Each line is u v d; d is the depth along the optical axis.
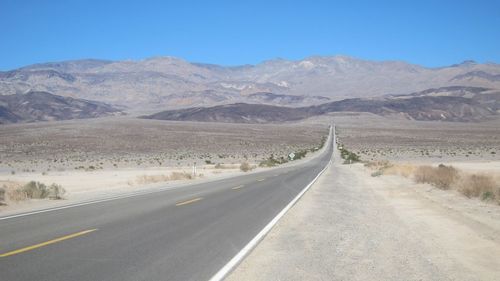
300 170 51.84
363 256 10.23
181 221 14.86
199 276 8.70
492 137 138.62
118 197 22.56
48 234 12.48
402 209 18.06
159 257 10.06
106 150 98.56
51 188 24.02
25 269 9.01
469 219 14.91
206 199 21.47
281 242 11.71
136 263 9.55
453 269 9.20
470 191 20.78
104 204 19.39
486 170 41.69
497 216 15.43
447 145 116.75
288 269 9.17
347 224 14.47
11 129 131.75
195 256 10.17
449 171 30.00
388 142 132.62
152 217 15.66
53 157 87.06
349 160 73.88
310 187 28.44
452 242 11.67
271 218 15.61
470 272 9.01
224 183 32.38
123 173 52.19
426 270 9.11
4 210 17.67
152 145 109.12
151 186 30.62
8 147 97.56
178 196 22.94
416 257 10.14
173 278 8.56
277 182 32.91
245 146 118.00
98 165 72.06
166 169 60.72
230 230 13.30
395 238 12.21
